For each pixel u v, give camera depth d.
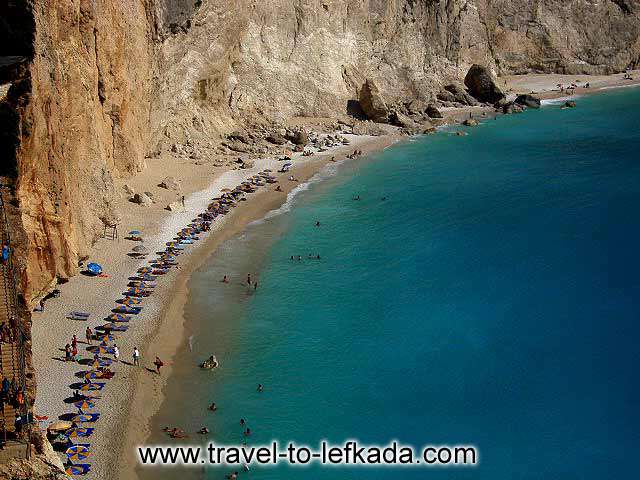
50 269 51.16
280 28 106.62
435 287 59.53
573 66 149.50
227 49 96.62
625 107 124.88
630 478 39.56
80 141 60.16
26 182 48.12
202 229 68.06
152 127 84.25
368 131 106.69
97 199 63.12
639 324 53.94
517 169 90.38
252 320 53.69
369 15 118.38
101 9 66.00
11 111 44.09
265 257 64.12
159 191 75.69
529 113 122.00
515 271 62.25
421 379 47.50
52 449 36.41
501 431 43.12
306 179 85.75
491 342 51.66
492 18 143.50
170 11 84.06
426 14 126.50
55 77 51.84
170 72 87.25
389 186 83.94
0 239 40.16
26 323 36.75
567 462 40.78
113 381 44.44
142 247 61.53
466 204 77.88
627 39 153.38
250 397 45.03
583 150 98.38
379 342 51.53
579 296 58.09
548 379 47.75
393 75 120.62
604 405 45.28
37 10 49.59
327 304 56.44
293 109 107.12
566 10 150.50
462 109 122.62
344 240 68.38
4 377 34.59
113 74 69.94
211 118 95.25
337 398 45.41
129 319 51.38
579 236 69.38
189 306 54.84
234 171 85.38
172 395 44.50
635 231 70.19
